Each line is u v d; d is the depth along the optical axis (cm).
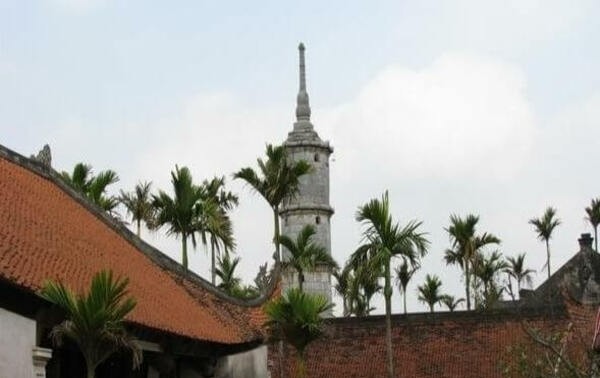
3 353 1695
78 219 2895
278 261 3828
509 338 4575
